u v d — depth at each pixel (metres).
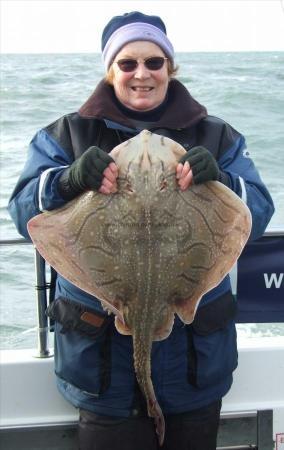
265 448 3.03
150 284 2.13
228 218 2.15
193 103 2.55
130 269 2.13
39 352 3.03
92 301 2.41
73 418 2.95
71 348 2.45
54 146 2.49
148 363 2.14
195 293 2.18
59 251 2.16
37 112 16.00
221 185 2.17
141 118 2.53
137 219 2.12
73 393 2.54
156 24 2.52
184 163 2.12
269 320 3.21
